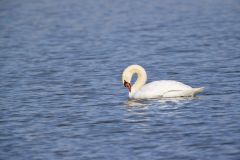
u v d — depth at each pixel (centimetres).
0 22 5362
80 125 2073
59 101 2428
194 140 1869
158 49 3750
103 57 3509
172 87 2338
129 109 2238
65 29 4828
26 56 3625
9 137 1973
